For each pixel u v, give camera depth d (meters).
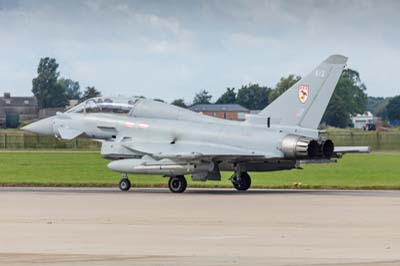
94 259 49.62
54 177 129.12
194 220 68.56
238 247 54.34
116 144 104.00
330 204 82.12
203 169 98.38
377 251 52.72
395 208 78.19
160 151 99.56
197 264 47.91
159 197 90.88
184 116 103.69
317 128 97.56
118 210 76.19
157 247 54.28
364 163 178.88
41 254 51.50
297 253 51.91
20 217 70.50
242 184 102.44
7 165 159.62
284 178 132.25
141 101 106.75
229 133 99.25
